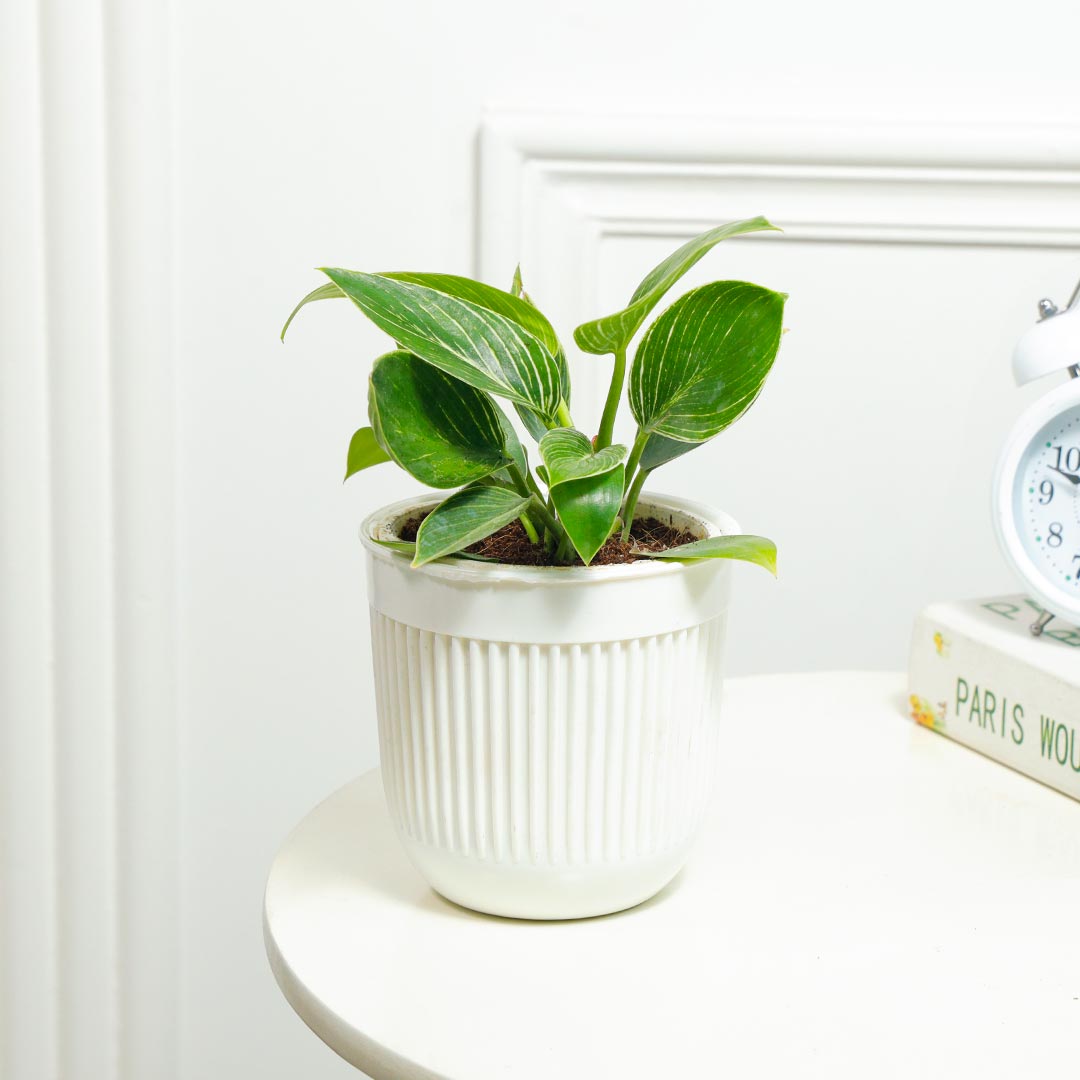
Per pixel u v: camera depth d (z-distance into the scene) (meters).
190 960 1.58
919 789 1.09
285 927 1.00
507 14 1.36
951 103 1.36
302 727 1.52
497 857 0.98
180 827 1.55
